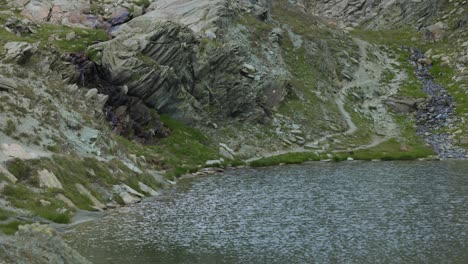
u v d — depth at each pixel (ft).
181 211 144.56
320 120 320.91
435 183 193.06
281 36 378.73
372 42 448.24
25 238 82.89
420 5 513.86
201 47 289.74
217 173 223.71
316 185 190.60
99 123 193.67
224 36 341.00
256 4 403.34
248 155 264.72
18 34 269.85
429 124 334.65
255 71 325.21
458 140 305.12
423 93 367.45
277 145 283.18
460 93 360.89
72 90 201.67
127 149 199.31
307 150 286.87
